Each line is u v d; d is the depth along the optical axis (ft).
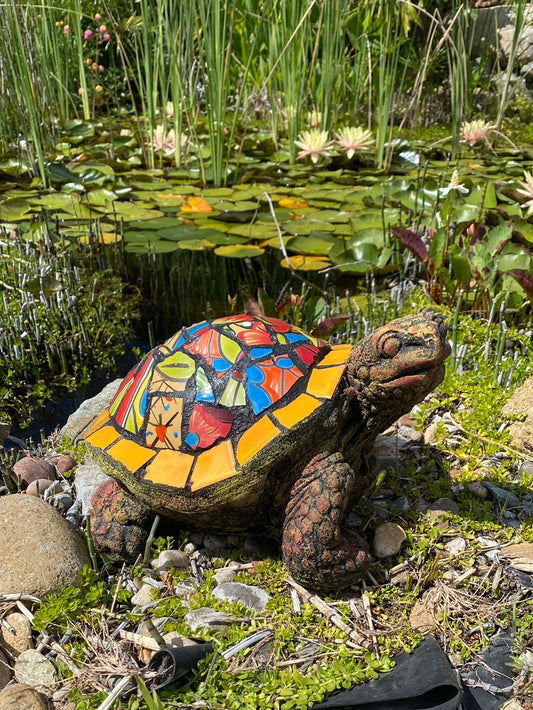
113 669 5.89
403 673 5.64
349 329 10.85
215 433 6.33
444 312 11.46
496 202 14.12
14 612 6.34
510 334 10.61
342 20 20.38
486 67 25.85
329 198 16.81
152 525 6.98
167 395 6.62
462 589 6.53
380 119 18.83
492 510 7.55
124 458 6.65
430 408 9.29
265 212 16.10
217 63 17.01
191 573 6.95
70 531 7.03
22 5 18.97
